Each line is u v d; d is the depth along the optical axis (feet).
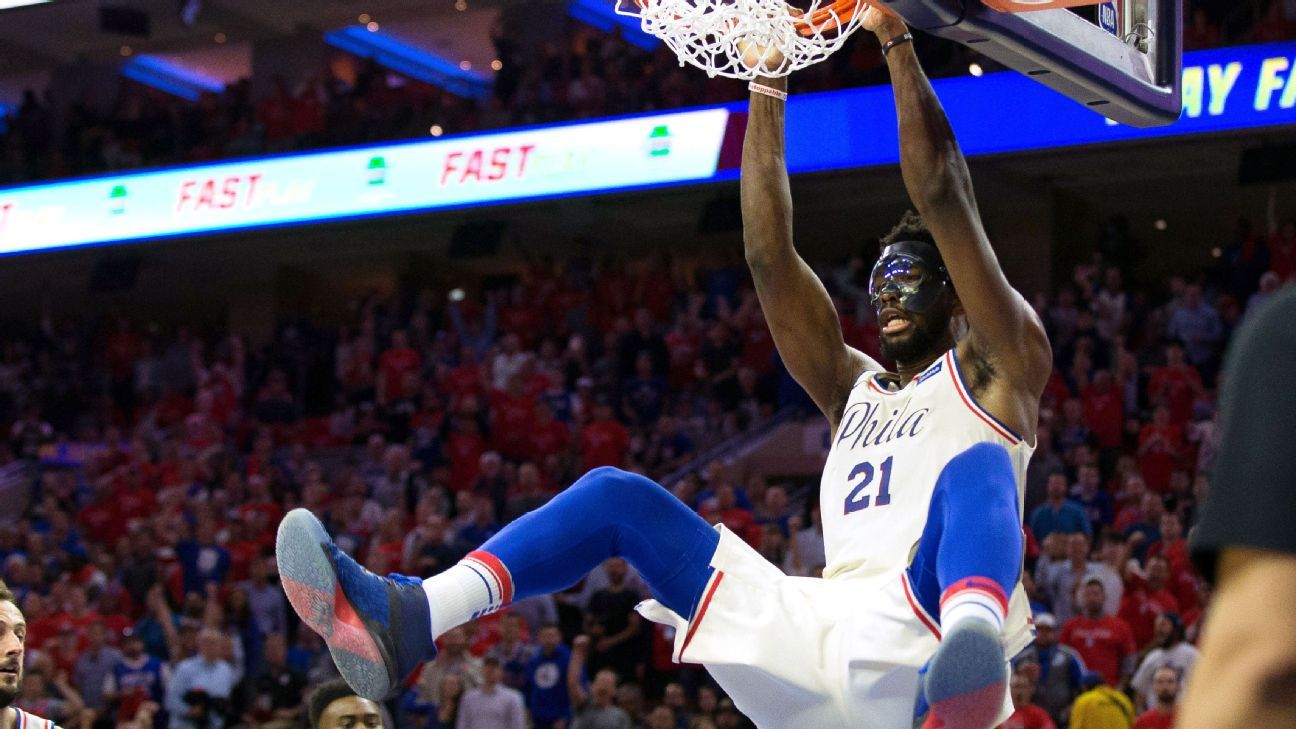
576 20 65.05
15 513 54.54
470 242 56.44
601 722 28.63
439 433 48.39
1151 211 57.82
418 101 61.05
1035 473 37.32
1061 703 27.61
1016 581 9.05
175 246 61.00
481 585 9.79
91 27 68.49
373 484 46.60
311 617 9.27
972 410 10.21
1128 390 42.22
